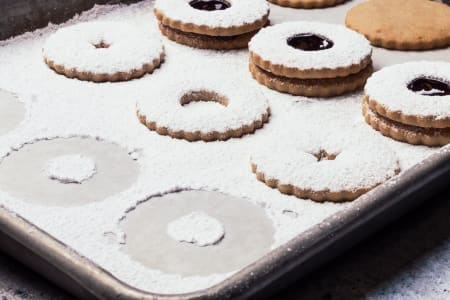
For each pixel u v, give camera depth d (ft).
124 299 1.66
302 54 2.28
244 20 2.42
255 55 2.31
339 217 1.79
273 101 2.26
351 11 2.57
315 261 1.78
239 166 2.06
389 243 1.90
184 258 1.86
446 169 1.93
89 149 2.10
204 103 2.25
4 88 2.27
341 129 2.16
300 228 1.92
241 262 1.85
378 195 1.84
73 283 1.72
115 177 2.03
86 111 2.21
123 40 2.40
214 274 1.83
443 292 1.82
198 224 1.92
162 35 2.49
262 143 2.08
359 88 2.30
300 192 1.98
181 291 1.79
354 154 2.04
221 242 1.89
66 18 2.51
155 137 2.14
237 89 2.24
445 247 1.90
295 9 2.62
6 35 2.43
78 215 1.93
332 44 2.36
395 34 2.47
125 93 2.27
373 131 2.17
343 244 1.81
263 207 1.97
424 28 2.49
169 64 2.37
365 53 2.31
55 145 2.11
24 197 1.97
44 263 1.75
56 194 1.98
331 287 1.82
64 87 2.28
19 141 2.11
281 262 1.72
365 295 1.81
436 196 1.99
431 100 2.15
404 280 1.84
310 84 2.27
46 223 1.91
